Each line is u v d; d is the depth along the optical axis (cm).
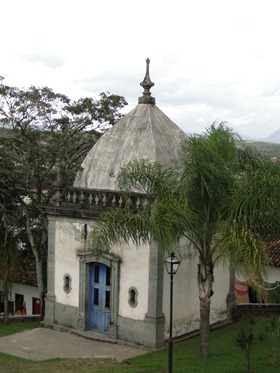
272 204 1366
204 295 1612
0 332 2102
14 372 1595
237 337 1510
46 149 2386
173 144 2017
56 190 2106
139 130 2025
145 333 1858
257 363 1556
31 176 2322
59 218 2091
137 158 1950
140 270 1880
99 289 2009
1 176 2277
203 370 1503
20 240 2569
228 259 1518
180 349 1784
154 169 1564
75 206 2047
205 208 1518
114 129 2103
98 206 1992
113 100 2605
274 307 2259
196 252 2020
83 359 1717
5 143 2345
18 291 2884
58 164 2353
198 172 1441
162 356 1702
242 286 2631
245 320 2214
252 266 1309
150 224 1394
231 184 1484
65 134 2475
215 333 2030
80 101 2798
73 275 2061
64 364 1659
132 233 1445
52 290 2127
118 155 2016
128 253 1909
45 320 2145
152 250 1845
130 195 1878
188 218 1419
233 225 1385
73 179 2169
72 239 2059
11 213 2436
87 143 2575
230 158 1535
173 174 1566
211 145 1486
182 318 1967
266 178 1392
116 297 1934
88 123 2572
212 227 1528
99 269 2009
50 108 2452
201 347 1652
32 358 1759
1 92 2353
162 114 2111
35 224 2502
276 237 1450
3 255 2394
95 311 2022
